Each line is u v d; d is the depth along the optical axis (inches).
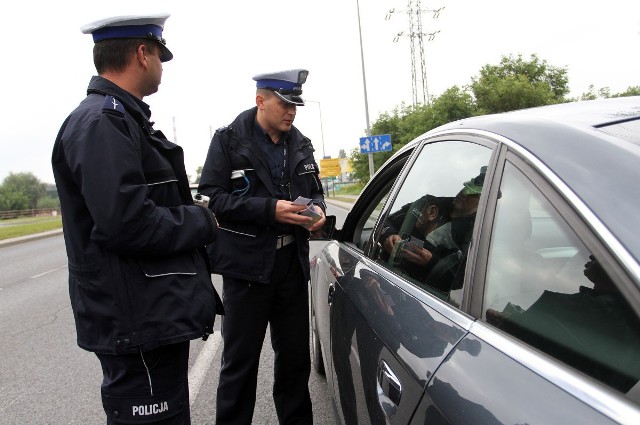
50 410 130.3
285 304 99.7
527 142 48.0
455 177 62.1
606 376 32.4
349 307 76.2
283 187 97.8
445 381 41.7
